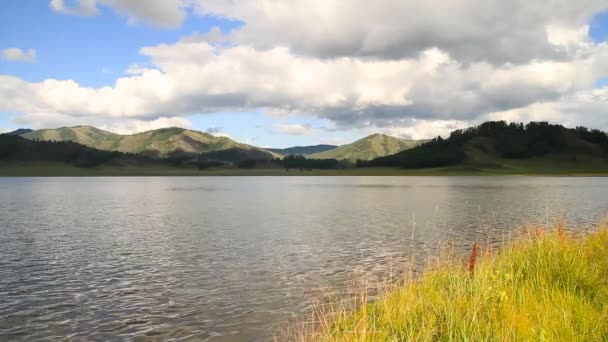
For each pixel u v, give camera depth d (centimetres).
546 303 1053
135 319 1673
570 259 1354
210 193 11306
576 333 905
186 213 5841
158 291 2045
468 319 923
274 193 11169
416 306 1070
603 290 1181
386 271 2370
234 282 2188
